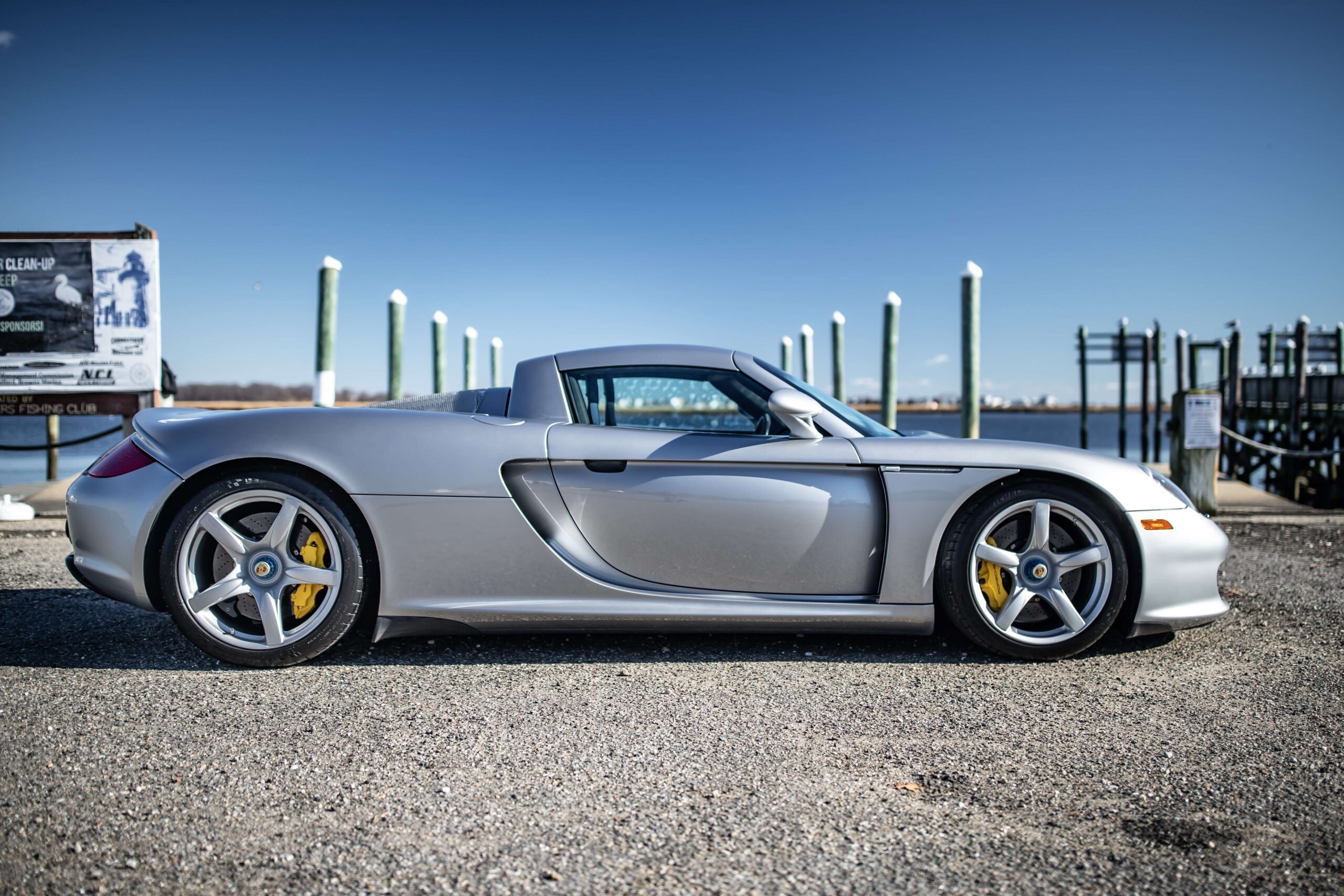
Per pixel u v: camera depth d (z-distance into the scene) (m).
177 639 2.89
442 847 1.51
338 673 2.52
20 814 1.62
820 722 2.15
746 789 1.76
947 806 1.69
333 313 7.46
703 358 2.94
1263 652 2.80
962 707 2.27
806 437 2.74
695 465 2.71
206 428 2.64
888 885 1.40
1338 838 1.56
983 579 2.73
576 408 2.85
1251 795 1.74
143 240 6.16
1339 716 2.20
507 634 2.69
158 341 6.21
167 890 1.37
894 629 2.72
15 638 2.89
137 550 2.57
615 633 2.70
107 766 1.85
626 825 1.60
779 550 2.71
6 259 6.08
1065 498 2.66
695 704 2.28
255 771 1.83
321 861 1.46
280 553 2.57
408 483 2.60
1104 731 2.09
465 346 14.07
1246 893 1.38
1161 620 2.72
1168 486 2.77
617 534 2.70
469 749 1.96
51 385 6.13
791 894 1.37
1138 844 1.54
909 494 2.68
